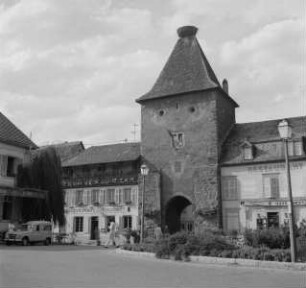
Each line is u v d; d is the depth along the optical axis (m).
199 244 18.53
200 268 15.16
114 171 47.31
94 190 47.72
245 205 38.72
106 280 11.66
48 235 32.50
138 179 44.59
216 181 40.22
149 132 45.06
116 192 46.28
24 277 11.80
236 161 40.06
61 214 37.25
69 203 48.84
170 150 43.38
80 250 25.23
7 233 30.44
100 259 18.55
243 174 39.56
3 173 35.88
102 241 39.84
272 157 38.47
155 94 45.28
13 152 37.12
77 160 49.75
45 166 37.16
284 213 36.88
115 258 19.27
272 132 41.31
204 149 41.62
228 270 14.52
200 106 42.84
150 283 11.18
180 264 16.69
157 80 46.62
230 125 45.59
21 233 30.25
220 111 43.12
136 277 12.41
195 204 40.78
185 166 42.22
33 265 15.15
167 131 43.97
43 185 36.91
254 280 11.97
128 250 22.22
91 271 13.79
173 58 47.19
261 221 37.62
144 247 21.56
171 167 42.94
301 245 16.98
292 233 15.91
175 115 43.97
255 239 19.27
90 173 48.66
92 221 47.09
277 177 37.94
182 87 44.19
